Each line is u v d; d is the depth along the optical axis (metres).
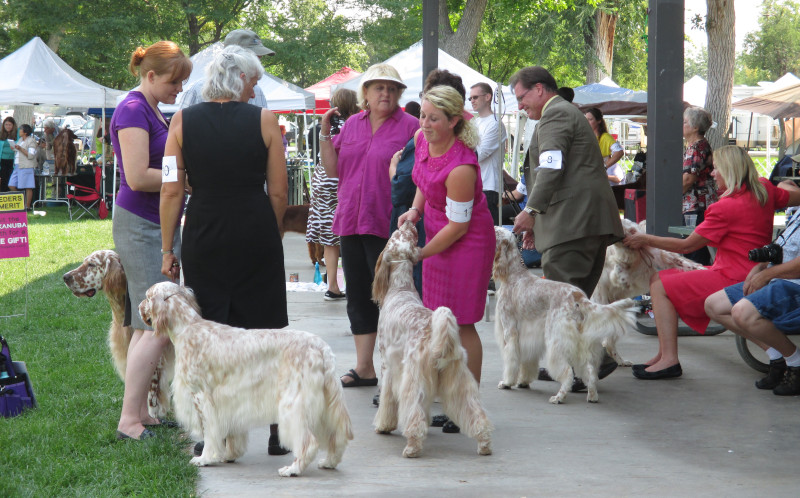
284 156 3.90
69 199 18.58
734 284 5.29
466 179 4.01
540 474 3.64
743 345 5.74
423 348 3.78
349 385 5.35
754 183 5.33
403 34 35.88
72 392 5.06
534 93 5.12
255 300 3.88
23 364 4.82
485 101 7.75
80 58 31.23
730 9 16.47
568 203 4.93
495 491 3.41
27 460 3.78
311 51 34.97
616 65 47.41
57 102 17.81
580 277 5.04
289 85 16.52
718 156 5.41
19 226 7.17
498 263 5.12
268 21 36.19
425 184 4.17
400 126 5.18
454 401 3.85
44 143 20.62
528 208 4.88
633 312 4.79
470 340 4.28
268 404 3.54
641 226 7.82
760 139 29.94
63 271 10.62
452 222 4.06
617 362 5.89
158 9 32.97
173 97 4.30
